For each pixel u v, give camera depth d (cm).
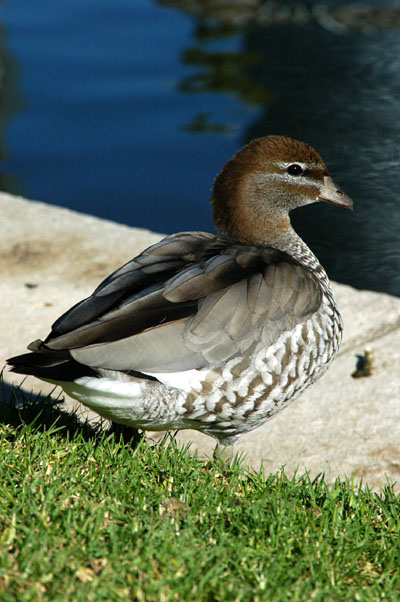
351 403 1073
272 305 853
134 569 663
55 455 828
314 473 953
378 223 1711
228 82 2311
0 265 1345
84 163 1989
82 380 774
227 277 844
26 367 760
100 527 715
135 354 782
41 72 2370
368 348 1131
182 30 2684
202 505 775
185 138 2059
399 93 2220
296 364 875
